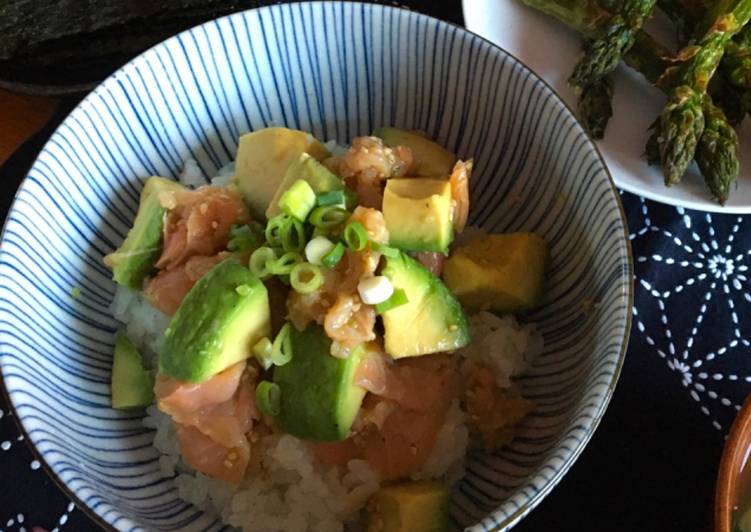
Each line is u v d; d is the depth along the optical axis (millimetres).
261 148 284
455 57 287
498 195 301
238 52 291
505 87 282
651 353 293
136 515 243
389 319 249
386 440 260
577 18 343
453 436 266
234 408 255
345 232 250
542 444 253
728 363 292
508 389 274
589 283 263
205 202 275
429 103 302
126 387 271
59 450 236
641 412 284
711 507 255
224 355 245
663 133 319
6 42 329
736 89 343
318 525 259
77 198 276
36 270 262
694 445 280
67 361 265
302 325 251
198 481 266
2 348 241
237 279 246
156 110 290
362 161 272
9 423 285
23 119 331
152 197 279
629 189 319
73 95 333
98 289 282
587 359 254
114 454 260
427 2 357
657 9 362
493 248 280
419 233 260
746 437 241
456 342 260
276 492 265
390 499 254
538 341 281
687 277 307
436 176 288
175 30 346
